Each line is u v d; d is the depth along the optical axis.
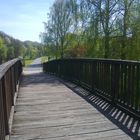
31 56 81.31
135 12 16.28
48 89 7.62
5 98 3.39
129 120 4.26
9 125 3.77
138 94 4.28
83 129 3.83
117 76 5.04
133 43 16.59
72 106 5.25
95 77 6.41
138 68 4.25
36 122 4.16
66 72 10.22
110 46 17.17
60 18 32.41
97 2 17.12
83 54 20.61
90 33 17.58
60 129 3.83
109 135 3.58
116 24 16.86
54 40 33.91
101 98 5.96
